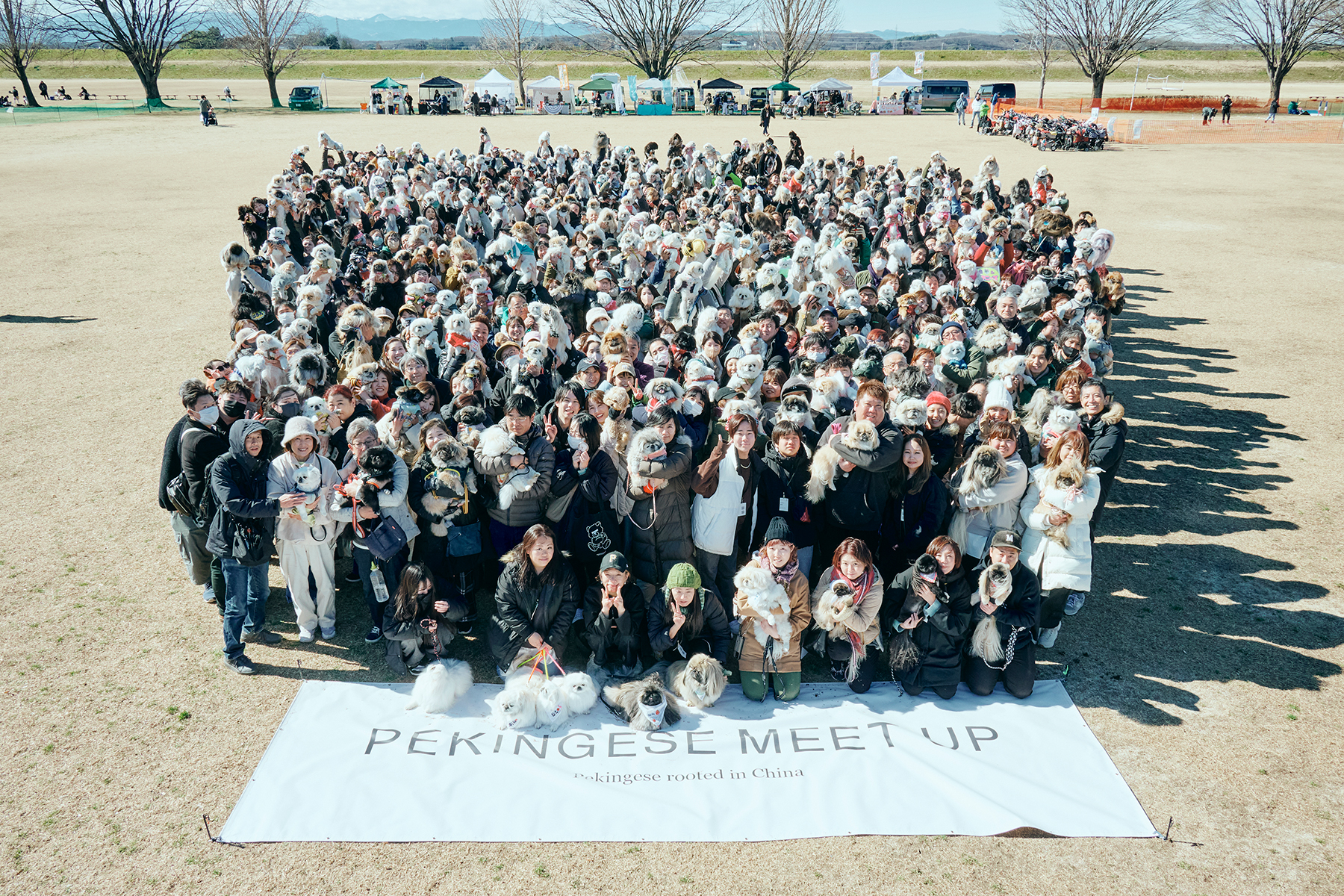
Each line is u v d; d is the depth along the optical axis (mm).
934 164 21609
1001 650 5734
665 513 6102
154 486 8789
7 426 10180
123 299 15727
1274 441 10180
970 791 5016
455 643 6480
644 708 5465
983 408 6812
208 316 14734
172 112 55500
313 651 6344
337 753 5293
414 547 6398
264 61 61719
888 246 12492
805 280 11023
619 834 4789
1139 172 31578
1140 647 6453
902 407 6098
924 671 5812
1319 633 6613
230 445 5895
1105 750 5402
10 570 7262
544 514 6375
